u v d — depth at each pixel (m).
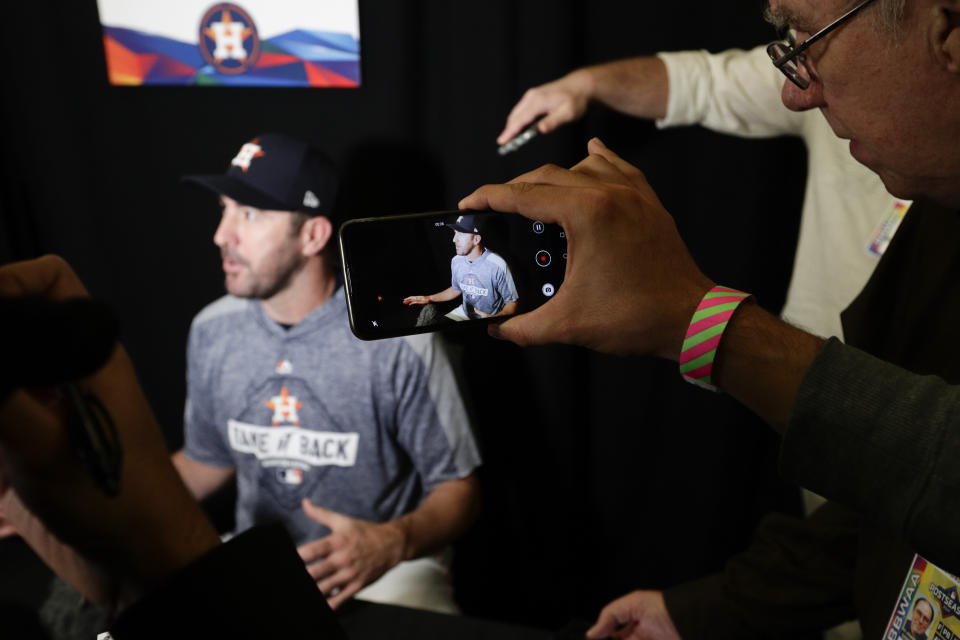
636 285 0.52
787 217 1.54
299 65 1.57
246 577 0.34
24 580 1.26
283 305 1.42
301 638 0.35
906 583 0.67
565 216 0.51
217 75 1.61
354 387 1.41
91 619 1.09
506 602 1.89
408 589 1.38
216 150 1.68
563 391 1.67
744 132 1.40
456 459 1.44
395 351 1.40
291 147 1.40
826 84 0.61
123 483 0.31
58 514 0.29
